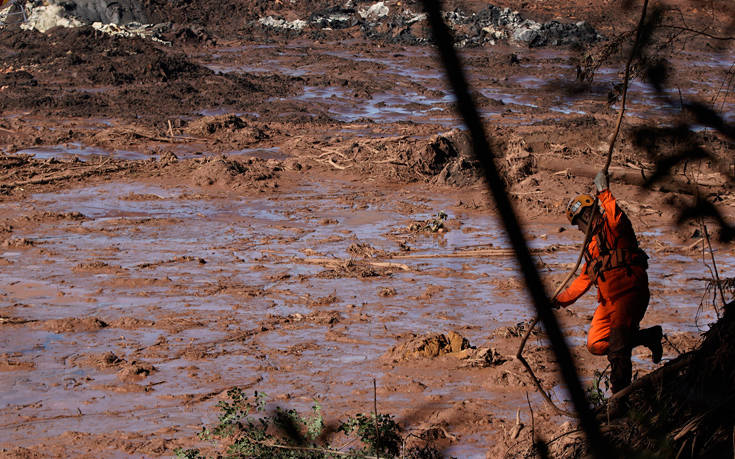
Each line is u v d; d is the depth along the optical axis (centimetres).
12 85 5759
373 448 970
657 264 2216
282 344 1612
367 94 6038
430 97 6056
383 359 1505
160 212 2928
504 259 2317
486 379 1377
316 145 4122
